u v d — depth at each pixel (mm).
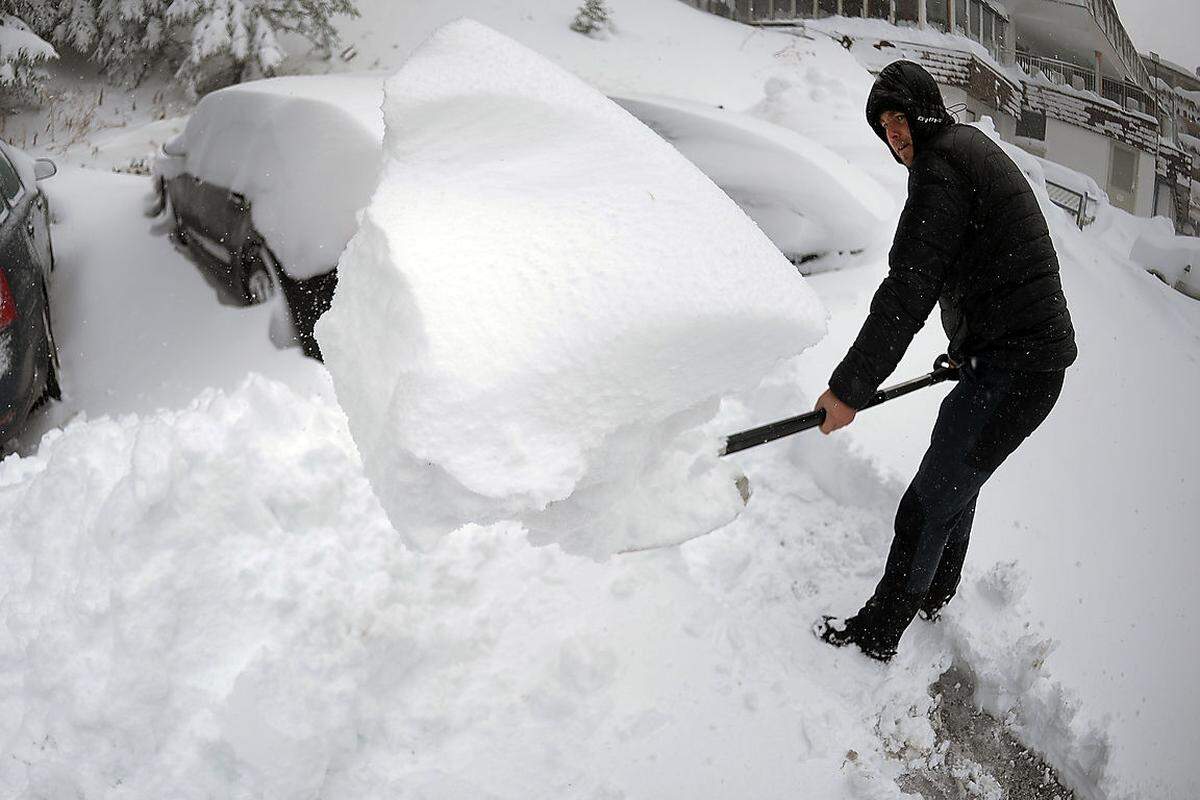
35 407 4473
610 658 2625
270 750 2166
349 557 2629
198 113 5762
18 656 2307
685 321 1889
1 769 2150
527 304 1843
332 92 4742
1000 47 19141
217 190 5141
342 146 4211
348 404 1968
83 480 2576
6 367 4031
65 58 10570
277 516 2607
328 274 4098
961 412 2625
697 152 5098
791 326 2020
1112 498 4082
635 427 1945
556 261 1920
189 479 2430
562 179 2145
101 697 2195
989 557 3385
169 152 5996
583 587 2840
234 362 4371
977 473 2613
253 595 2383
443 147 2207
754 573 3162
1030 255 2496
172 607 2303
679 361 1913
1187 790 3062
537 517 1960
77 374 4773
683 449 2305
